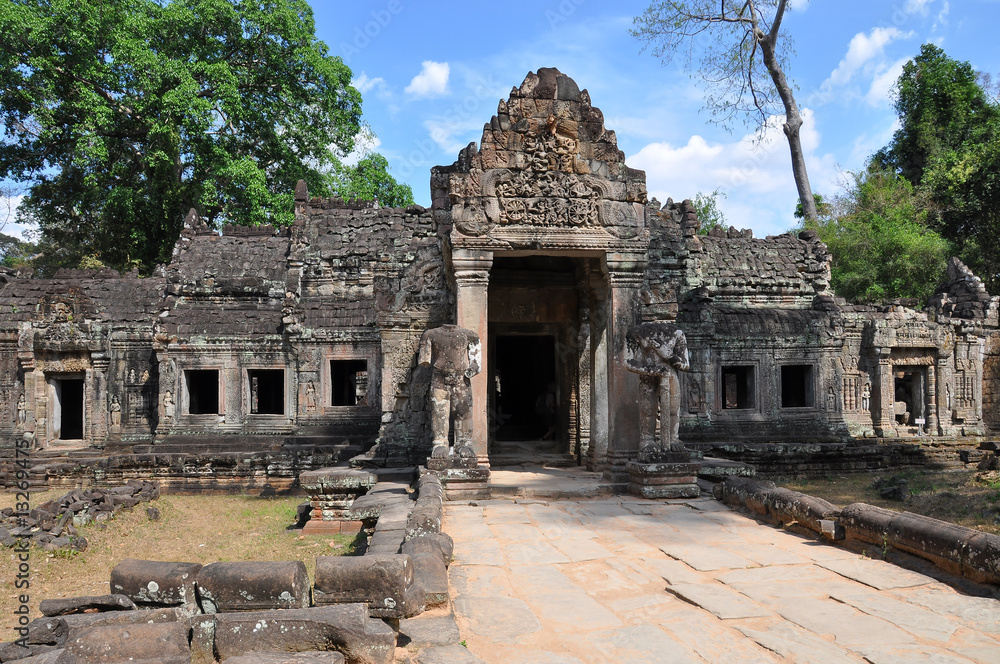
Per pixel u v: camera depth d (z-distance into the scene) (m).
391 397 15.43
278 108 35.09
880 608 5.81
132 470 21.23
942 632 5.28
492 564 7.32
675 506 10.64
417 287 15.46
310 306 23.08
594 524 9.33
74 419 27.50
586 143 13.06
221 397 22.72
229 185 33.22
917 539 6.95
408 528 7.75
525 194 12.82
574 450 16.09
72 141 33.38
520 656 4.96
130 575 5.46
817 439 23.25
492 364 16.80
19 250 44.88
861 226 34.41
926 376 25.05
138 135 33.91
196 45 33.06
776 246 26.59
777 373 23.59
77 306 23.09
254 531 15.23
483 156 12.79
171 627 4.73
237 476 21.25
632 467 11.77
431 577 5.95
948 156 36.66
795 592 6.27
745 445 22.02
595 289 14.59
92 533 13.63
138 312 23.86
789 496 9.04
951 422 24.92
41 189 35.31
